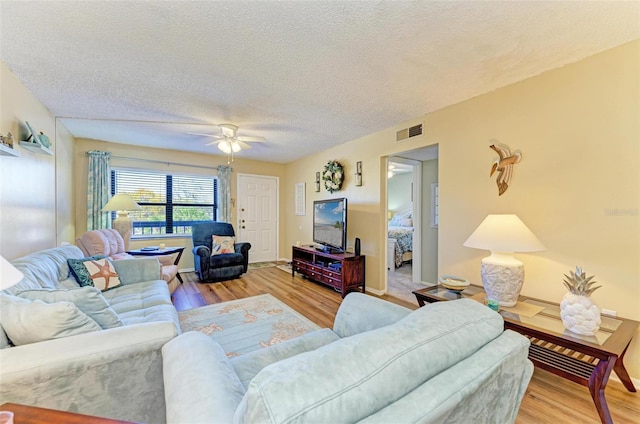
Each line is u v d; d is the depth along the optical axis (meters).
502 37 1.72
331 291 3.84
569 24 1.59
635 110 1.75
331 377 0.58
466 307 0.99
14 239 2.11
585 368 1.52
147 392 1.22
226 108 2.91
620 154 1.81
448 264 2.84
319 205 4.48
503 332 0.97
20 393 0.99
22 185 2.26
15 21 1.56
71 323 1.19
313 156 5.26
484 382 0.75
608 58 1.85
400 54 1.91
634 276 1.76
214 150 4.93
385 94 2.57
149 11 1.49
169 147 4.71
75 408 1.09
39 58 1.96
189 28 1.64
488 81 2.30
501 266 1.90
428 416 0.59
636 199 1.75
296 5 1.45
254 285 4.11
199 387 0.83
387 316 1.49
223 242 4.62
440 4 1.44
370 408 0.57
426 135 3.09
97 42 1.77
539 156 2.18
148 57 1.96
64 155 3.49
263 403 0.51
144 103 2.78
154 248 4.03
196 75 2.21
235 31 1.66
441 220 2.91
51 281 1.87
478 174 2.59
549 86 2.12
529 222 2.23
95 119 3.25
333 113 3.06
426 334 0.78
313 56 1.94
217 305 3.23
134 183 4.64
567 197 2.04
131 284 2.64
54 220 3.08
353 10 1.48
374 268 3.80
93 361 1.10
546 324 1.65
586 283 1.55
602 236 1.88
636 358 1.74
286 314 2.96
